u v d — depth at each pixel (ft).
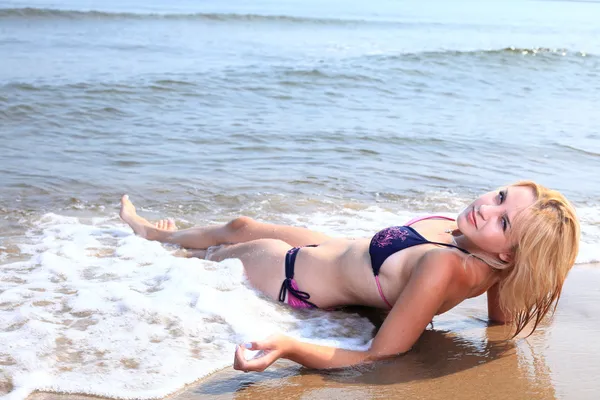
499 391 9.90
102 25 67.26
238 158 23.82
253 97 35.29
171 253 14.83
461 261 11.02
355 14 109.70
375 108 34.71
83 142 24.84
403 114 33.47
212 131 27.58
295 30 78.48
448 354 11.14
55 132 25.96
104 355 10.16
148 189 19.80
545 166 24.47
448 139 28.02
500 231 10.88
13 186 19.12
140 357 10.19
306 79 40.83
